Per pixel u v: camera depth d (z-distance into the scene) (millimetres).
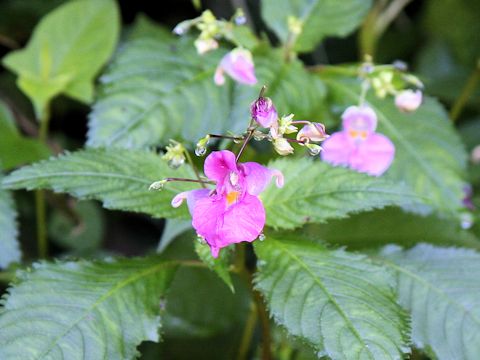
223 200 498
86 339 510
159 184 506
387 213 607
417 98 580
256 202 496
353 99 605
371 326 500
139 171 534
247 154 570
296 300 508
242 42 593
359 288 510
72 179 527
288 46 604
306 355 604
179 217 529
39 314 513
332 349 496
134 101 591
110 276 529
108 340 513
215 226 493
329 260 520
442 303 544
